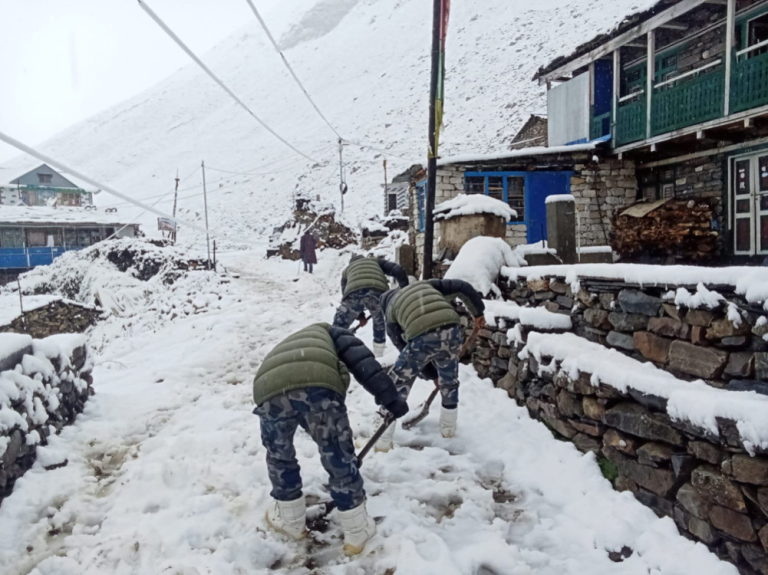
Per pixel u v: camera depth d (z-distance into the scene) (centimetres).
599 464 358
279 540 306
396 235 1959
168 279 1658
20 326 1406
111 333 1374
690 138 1126
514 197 1325
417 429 458
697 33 1178
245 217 5284
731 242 1111
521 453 397
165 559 288
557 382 399
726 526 260
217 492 363
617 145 1306
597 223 1343
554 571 276
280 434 300
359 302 642
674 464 294
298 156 6731
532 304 525
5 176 4050
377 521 318
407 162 4834
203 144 8712
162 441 443
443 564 271
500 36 8025
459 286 452
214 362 716
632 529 298
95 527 325
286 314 1056
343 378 307
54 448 414
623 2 7206
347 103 8331
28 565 287
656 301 344
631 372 328
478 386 531
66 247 3216
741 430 247
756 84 948
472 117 5694
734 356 289
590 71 1420
